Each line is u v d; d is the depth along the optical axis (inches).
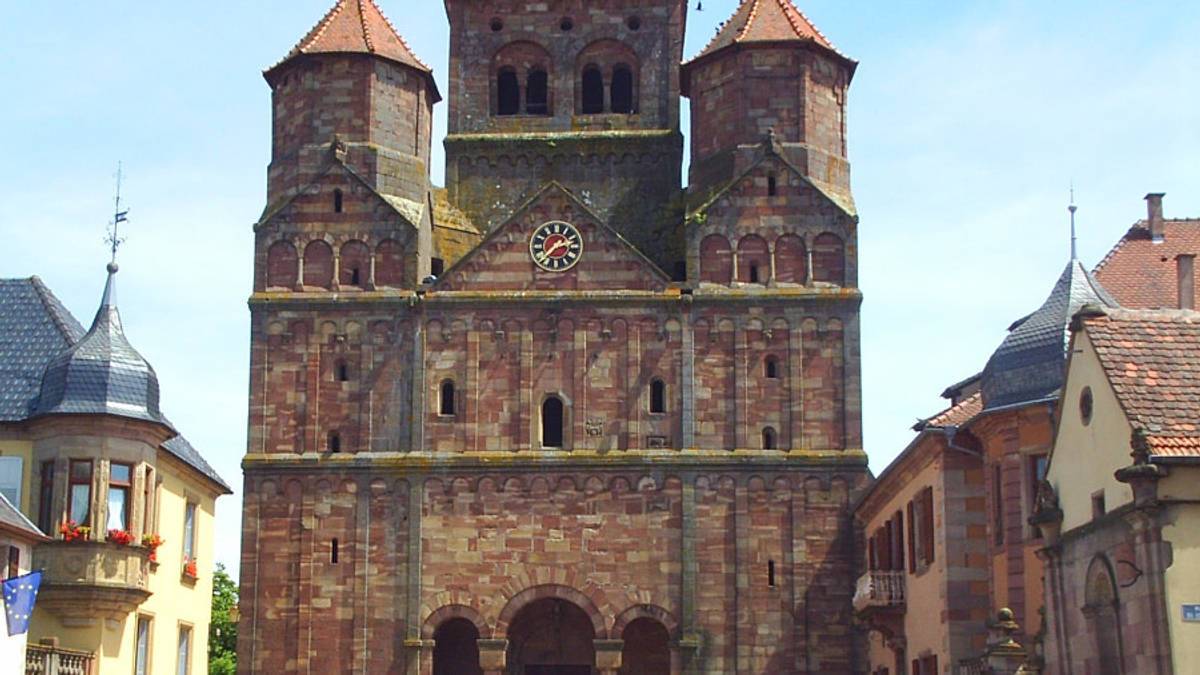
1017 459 2075.5
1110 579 1509.6
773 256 2965.1
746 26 3095.5
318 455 2903.5
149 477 2377.0
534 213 2992.1
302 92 3078.2
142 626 2469.2
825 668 2815.0
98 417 2297.0
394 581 2861.7
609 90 3248.0
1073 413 1605.6
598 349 2940.5
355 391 2933.1
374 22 3139.8
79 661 2210.9
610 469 2888.8
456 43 3267.7
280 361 2945.4
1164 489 1428.4
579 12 3277.6
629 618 2847.0
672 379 2925.7
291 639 2842.0
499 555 2871.6
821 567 2847.0
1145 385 1494.8
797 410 2903.5
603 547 2866.6
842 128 3102.9
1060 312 2086.6
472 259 2979.8
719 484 2881.4
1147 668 1429.6
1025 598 2050.9
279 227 2999.5
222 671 4761.3
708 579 2849.4
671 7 3267.7
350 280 2979.8
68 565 2244.1
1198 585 1416.1
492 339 2947.8
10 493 2297.0
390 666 2832.2
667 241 3102.9
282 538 2878.9
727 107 3073.3
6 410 2325.3
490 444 2915.8
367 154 3036.4
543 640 2945.4
